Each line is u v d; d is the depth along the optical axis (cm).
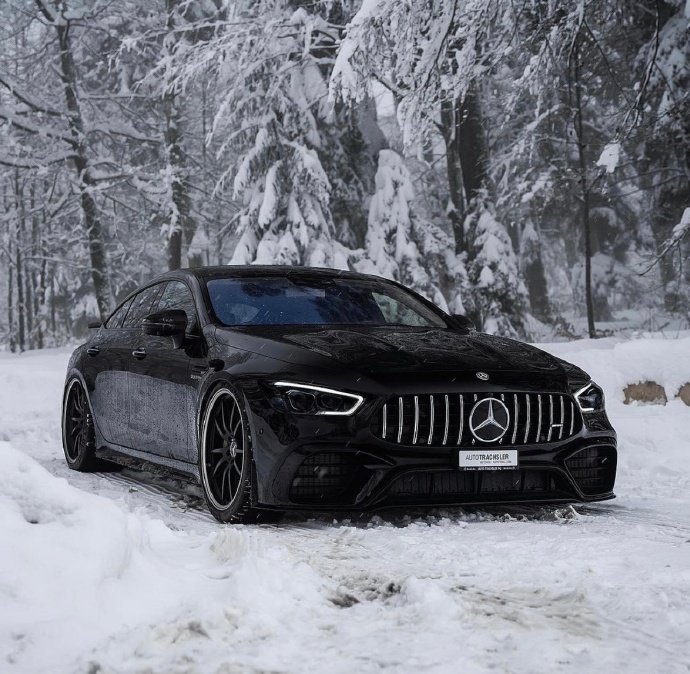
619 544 400
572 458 492
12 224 2997
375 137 1858
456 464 454
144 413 584
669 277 2497
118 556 282
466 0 1174
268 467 448
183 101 2989
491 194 1889
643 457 686
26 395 1073
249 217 1802
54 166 2819
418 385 454
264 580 291
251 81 1802
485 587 321
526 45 1330
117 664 229
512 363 486
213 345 516
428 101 1209
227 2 1878
